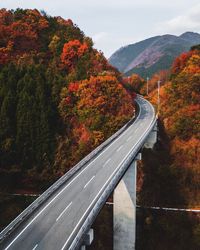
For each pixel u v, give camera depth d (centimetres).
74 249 2850
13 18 9588
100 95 7531
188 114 7831
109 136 7169
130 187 5647
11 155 6750
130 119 8094
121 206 5634
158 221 6041
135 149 5547
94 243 5494
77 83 7606
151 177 6906
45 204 3950
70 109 7362
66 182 4641
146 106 10462
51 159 6819
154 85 14975
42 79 7444
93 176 4841
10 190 6606
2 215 5959
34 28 9375
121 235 5625
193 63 9200
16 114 7025
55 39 9019
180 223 6050
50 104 7288
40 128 6919
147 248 5725
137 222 6044
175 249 5703
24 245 3098
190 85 8300
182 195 6644
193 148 7275
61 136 7038
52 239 3189
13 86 7306
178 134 7756
